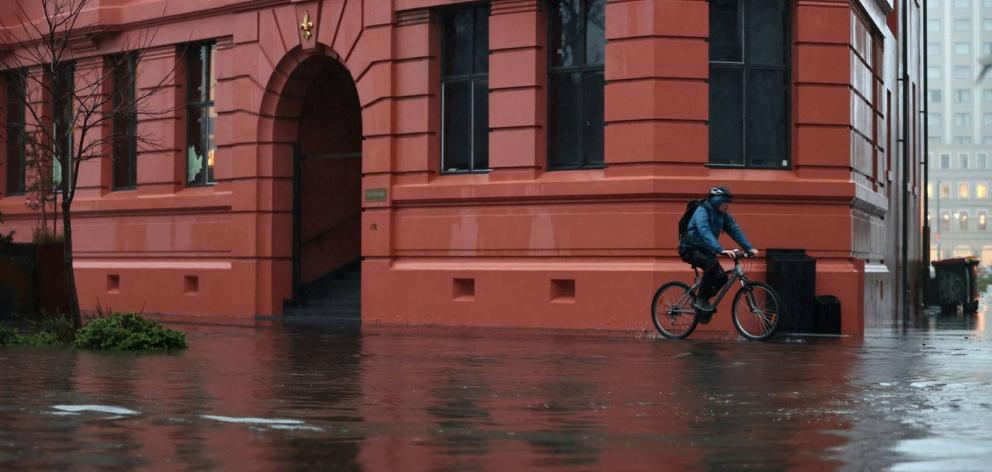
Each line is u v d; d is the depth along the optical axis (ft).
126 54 83.15
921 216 148.46
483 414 32.73
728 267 76.64
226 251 97.25
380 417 31.96
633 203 76.64
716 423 30.91
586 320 77.71
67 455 25.34
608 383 41.57
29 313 76.54
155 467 23.95
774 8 79.15
